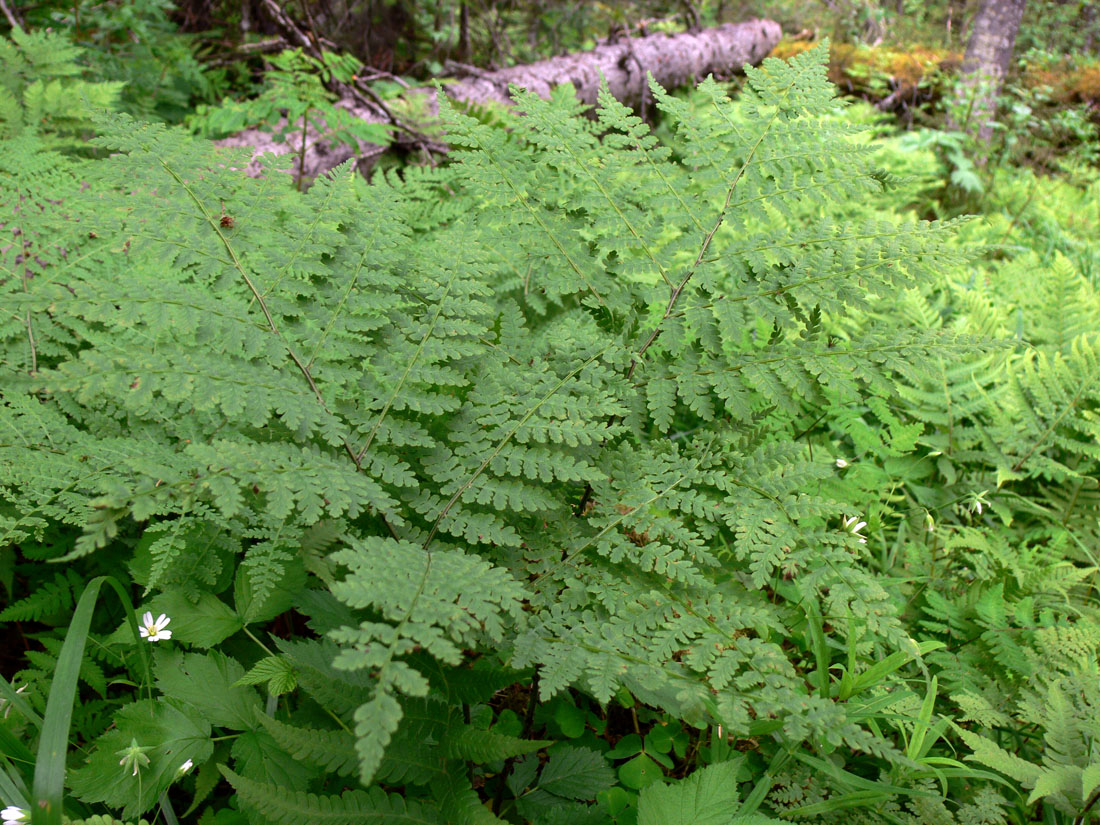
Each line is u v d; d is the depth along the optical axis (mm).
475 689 1367
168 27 5266
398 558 1220
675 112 1810
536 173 1778
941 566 2414
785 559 1465
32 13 4582
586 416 1493
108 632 1825
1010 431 2787
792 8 12156
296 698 1693
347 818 1274
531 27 8844
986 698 1920
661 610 1379
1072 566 2287
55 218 1993
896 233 1608
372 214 1562
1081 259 4891
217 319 1376
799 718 1163
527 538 1543
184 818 1620
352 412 1458
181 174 1467
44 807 1177
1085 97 9688
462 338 1673
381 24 7285
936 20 14344
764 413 1731
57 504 1573
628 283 1759
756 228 4039
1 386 1147
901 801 1712
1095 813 1606
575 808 1543
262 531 1503
